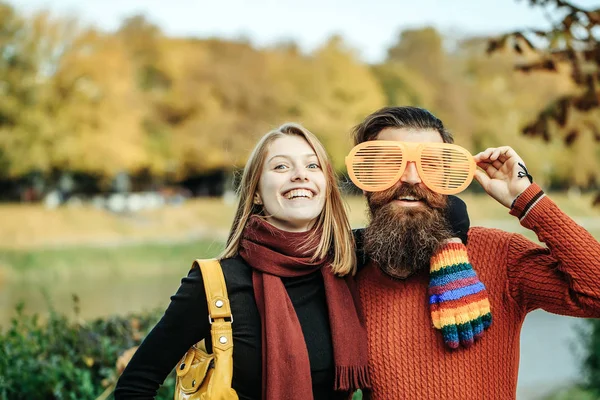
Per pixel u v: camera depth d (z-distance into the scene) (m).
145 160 36.28
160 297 16.31
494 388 2.31
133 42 39.19
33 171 34.22
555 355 10.59
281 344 2.22
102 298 16.30
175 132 37.91
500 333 2.34
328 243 2.41
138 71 37.81
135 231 33.97
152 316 4.38
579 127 5.27
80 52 32.25
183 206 40.50
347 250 2.44
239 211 2.53
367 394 2.43
